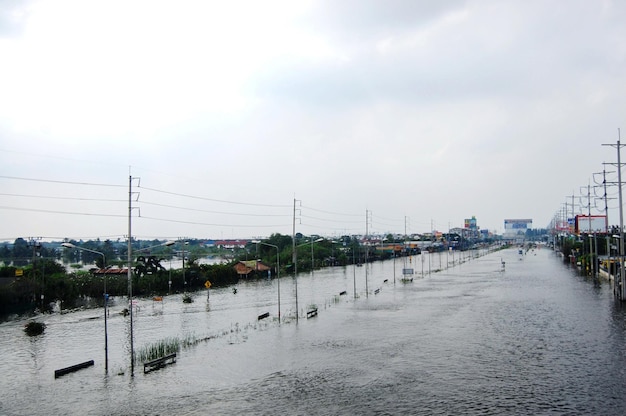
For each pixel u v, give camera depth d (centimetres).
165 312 8525
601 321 6662
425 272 16738
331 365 4778
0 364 5097
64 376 4578
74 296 10481
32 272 10875
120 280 11644
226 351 5388
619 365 4544
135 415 3575
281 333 6338
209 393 4022
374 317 7469
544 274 14450
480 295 9988
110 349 5684
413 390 4000
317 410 3609
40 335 6612
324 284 13175
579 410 3497
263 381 4316
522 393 3875
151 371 4666
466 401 3725
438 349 5328
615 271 8938
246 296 10744
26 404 3853
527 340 5659
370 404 3706
